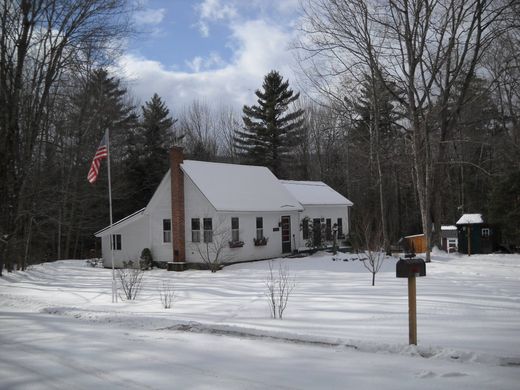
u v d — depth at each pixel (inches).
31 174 1064.2
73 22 854.5
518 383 210.5
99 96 1316.4
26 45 818.8
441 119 1015.0
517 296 478.3
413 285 280.2
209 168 1133.7
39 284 789.9
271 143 2170.3
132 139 1847.9
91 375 254.4
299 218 1254.9
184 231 1060.5
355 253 1179.3
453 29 925.8
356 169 1895.9
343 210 1438.2
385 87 1031.6
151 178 1779.0
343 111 1269.7
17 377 255.6
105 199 1622.8
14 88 820.0
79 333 365.4
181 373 250.2
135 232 1144.2
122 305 515.5
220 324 357.7
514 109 1533.0
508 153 1373.0
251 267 981.2
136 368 263.3
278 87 2201.0
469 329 320.5
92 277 925.8
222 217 1025.5
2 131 822.5
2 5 799.1
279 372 244.4
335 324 354.9
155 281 800.3
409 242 1146.7
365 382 221.3
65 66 902.4
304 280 715.4
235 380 234.5
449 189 1802.4
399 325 341.1
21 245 1027.3
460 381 215.8
